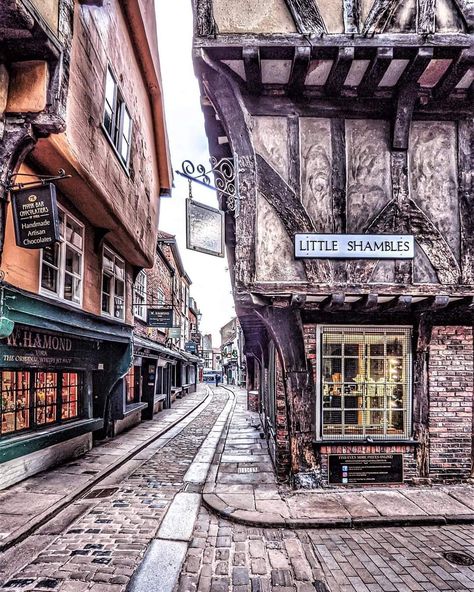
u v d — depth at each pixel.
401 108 5.68
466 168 5.88
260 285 5.64
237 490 6.09
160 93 11.33
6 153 4.65
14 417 6.55
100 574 3.79
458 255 5.78
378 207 5.81
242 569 3.93
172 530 4.79
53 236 4.75
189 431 12.20
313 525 4.89
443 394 6.30
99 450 9.14
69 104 5.83
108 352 10.12
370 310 6.23
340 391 6.39
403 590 3.60
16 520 4.97
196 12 5.25
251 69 5.38
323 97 5.87
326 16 5.21
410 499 5.64
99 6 6.48
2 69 4.64
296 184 5.78
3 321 4.97
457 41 5.09
